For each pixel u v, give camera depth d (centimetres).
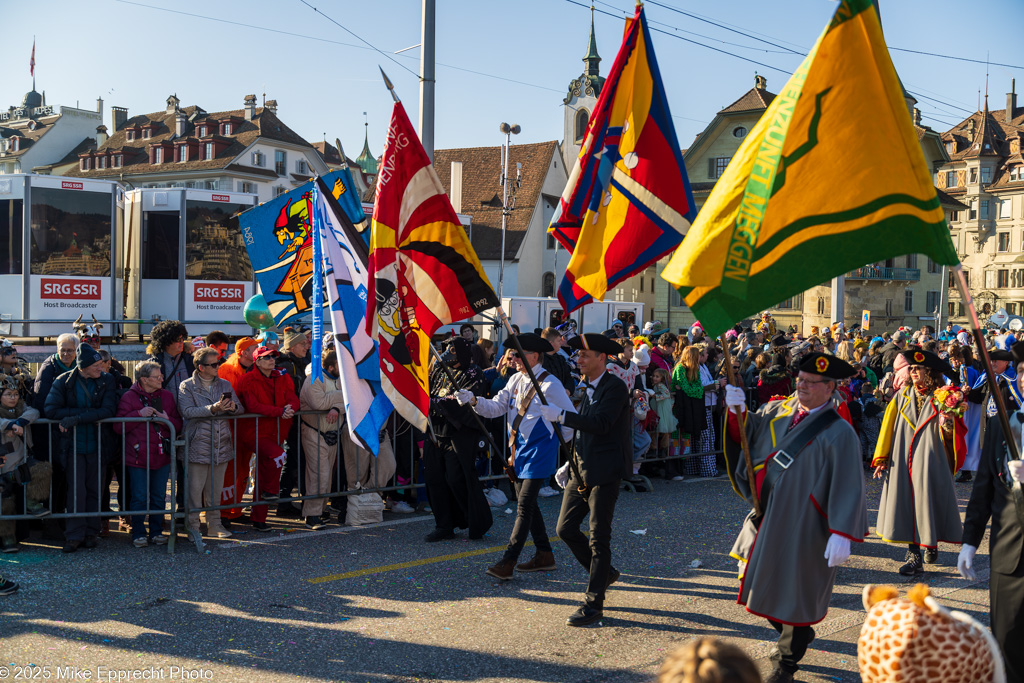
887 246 351
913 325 5409
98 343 904
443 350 728
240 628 516
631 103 538
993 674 228
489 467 884
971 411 1043
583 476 545
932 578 638
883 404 1190
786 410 442
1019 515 383
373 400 604
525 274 4534
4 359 680
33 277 1582
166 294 1727
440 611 553
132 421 677
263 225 975
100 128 6769
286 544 709
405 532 756
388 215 552
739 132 4472
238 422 736
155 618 529
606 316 2381
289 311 987
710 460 1059
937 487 638
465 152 5000
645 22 533
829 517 407
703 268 343
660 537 747
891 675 225
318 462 757
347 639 502
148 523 732
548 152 4800
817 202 348
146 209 1728
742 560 441
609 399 536
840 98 342
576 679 451
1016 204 6694
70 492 672
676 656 156
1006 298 6662
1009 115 7200
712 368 1105
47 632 504
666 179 533
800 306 4869
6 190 1576
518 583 614
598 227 548
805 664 470
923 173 347
